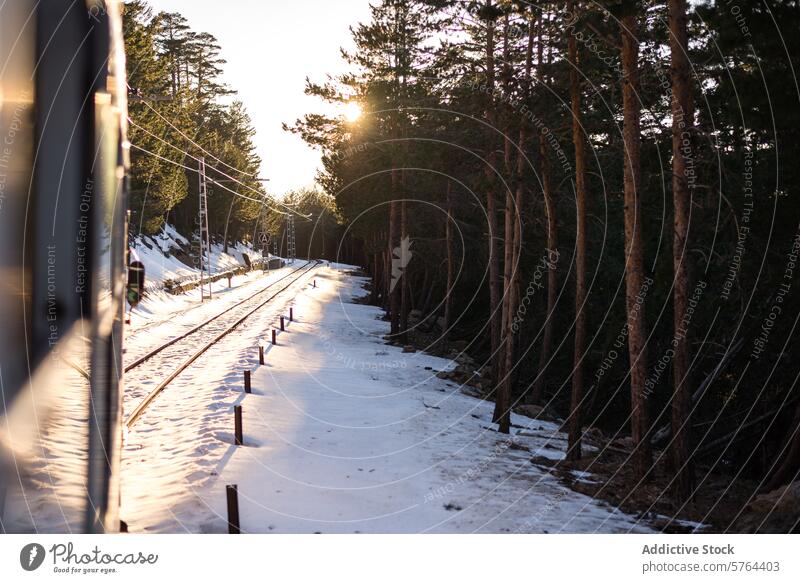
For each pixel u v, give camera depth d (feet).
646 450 41.52
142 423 45.68
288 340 95.30
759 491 41.32
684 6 39.06
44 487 13.41
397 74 100.73
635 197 42.75
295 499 32.48
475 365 96.78
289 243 403.13
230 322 113.50
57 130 13.84
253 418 47.19
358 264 356.38
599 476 42.37
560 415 81.56
